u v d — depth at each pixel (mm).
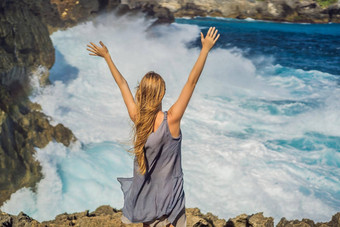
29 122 8742
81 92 13336
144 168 1904
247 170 8531
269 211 7254
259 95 14266
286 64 20562
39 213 6906
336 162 9203
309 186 8047
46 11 18109
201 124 11328
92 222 4605
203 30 30906
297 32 33938
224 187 7863
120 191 7594
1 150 7336
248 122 11570
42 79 12156
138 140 1870
